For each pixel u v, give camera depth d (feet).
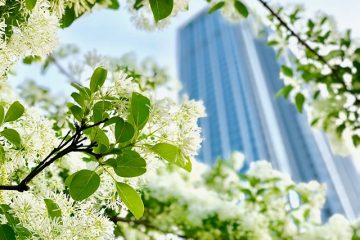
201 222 14.94
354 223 17.17
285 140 273.54
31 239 4.25
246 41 307.17
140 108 4.51
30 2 4.46
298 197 18.01
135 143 4.51
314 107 16.11
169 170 16.03
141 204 4.42
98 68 4.60
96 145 4.35
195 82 311.47
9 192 4.49
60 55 9.50
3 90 5.25
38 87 9.82
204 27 348.79
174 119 4.64
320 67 15.48
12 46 4.37
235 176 19.35
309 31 15.25
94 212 4.59
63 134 6.03
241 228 15.29
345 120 15.62
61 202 4.58
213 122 268.82
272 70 312.71
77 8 5.63
